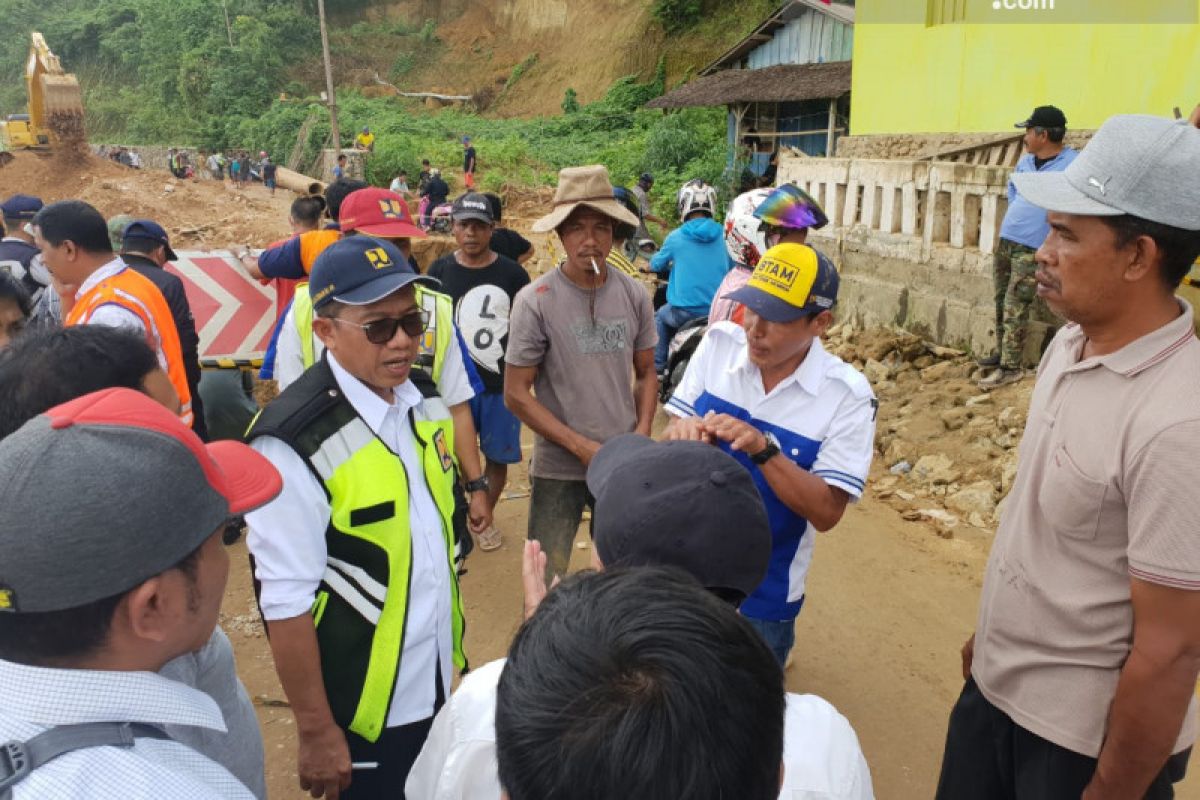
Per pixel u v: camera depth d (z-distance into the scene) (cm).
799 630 419
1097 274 174
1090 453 179
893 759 332
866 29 1190
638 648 92
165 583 125
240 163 3716
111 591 118
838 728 141
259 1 5738
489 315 448
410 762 231
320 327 217
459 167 3177
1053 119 596
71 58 6316
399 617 219
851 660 395
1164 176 164
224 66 5262
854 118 1239
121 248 443
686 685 89
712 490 142
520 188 2780
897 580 464
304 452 205
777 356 251
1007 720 209
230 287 550
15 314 290
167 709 127
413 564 222
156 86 5550
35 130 2995
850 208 913
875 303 869
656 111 3947
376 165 3145
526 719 91
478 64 5388
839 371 257
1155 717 170
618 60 4375
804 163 994
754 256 393
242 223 2075
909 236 816
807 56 2106
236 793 129
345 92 5381
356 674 218
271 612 203
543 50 5091
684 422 238
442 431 243
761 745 94
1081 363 185
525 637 100
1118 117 176
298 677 209
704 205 627
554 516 366
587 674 91
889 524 529
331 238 462
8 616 117
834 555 491
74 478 116
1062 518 186
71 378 187
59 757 112
